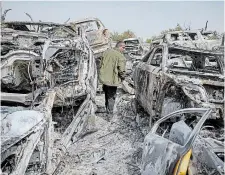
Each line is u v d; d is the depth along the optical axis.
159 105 4.68
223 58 5.73
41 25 6.57
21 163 2.53
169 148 2.80
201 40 10.85
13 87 4.47
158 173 2.78
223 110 4.59
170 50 5.61
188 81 4.44
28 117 3.03
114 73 6.17
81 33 6.58
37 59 4.29
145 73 5.77
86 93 5.17
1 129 2.74
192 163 2.63
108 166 3.94
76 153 4.31
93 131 5.30
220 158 2.65
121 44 6.41
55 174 3.55
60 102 4.73
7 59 4.33
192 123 3.87
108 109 6.41
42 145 3.13
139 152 4.38
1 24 6.57
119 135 5.16
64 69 5.06
